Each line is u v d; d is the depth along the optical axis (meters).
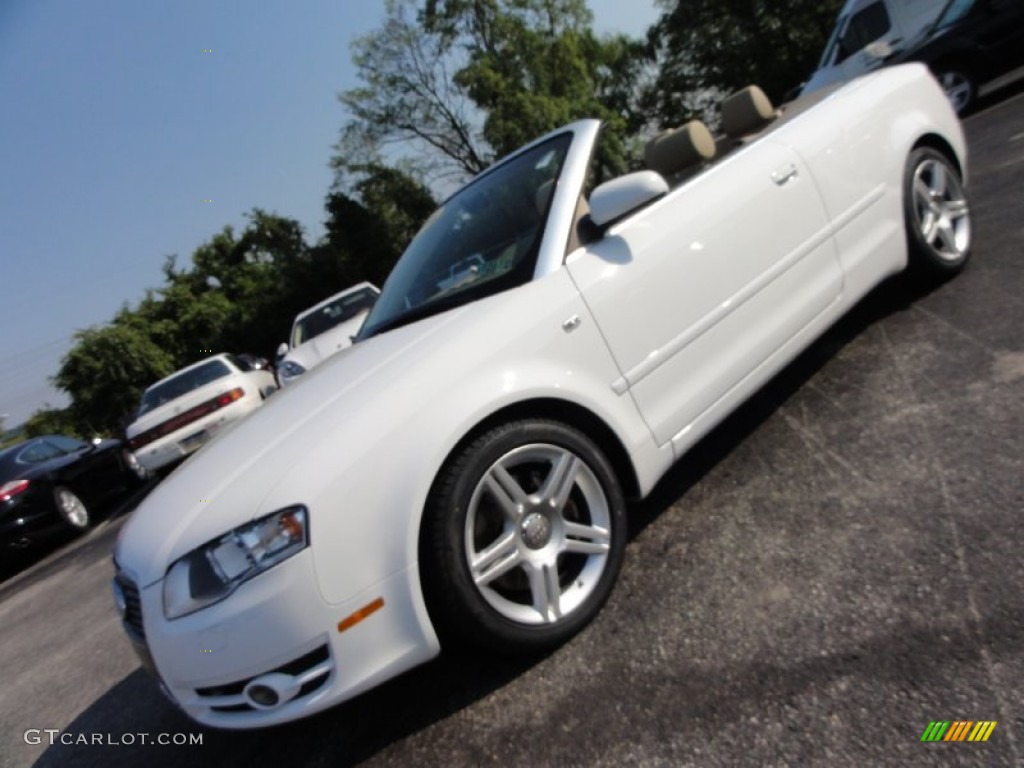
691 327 2.57
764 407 3.29
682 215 2.64
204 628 1.82
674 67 33.81
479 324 2.21
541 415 2.22
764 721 1.65
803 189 3.00
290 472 1.87
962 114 9.18
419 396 2.00
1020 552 1.86
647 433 2.42
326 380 2.42
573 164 2.71
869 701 1.60
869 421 2.79
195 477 2.19
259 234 34.94
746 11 30.47
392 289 3.15
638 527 2.73
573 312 2.31
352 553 1.85
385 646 1.90
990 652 1.61
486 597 2.03
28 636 4.88
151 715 2.90
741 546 2.35
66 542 8.76
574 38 33.00
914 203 3.46
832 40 10.38
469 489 2.01
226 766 2.32
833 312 3.06
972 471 2.25
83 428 32.75
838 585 2.00
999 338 2.99
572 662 2.11
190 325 33.62
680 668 1.92
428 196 33.81
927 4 9.20
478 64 30.83
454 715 2.09
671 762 1.64
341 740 2.19
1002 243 3.93
